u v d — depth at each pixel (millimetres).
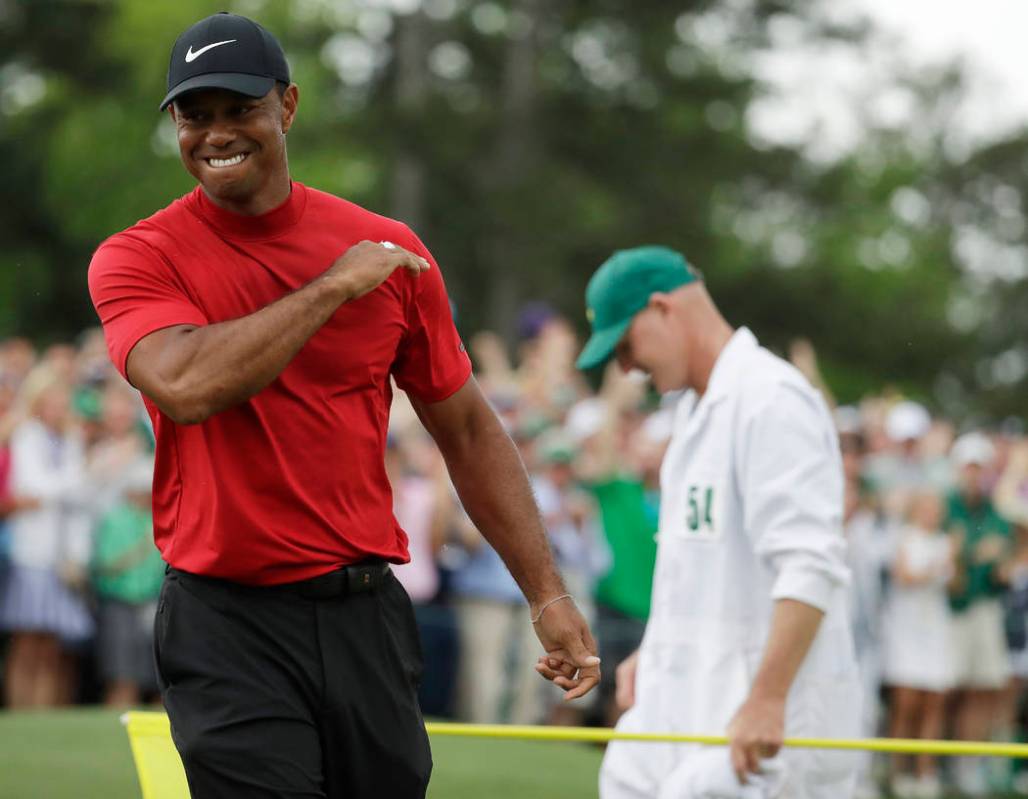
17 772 14625
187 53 7059
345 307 7285
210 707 7207
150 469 18734
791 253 73000
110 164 49188
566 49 70250
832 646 9602
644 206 67438
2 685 18500
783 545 9242
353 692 7395
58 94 57375
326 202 7496
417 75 66562
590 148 68000
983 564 20891
